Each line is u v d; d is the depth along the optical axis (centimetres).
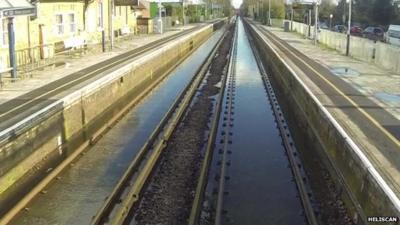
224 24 12738
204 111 2391
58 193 1370
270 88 3184
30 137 1548
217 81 3431
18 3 2369
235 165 1602
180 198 1306
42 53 3195
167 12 9888
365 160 1168
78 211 1260
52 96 1973
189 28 7956
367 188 1116
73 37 3641
